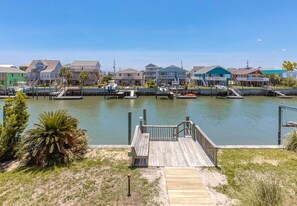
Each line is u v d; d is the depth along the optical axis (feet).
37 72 209.15
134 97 148.87
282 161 26.71
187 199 18.93
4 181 22.79
